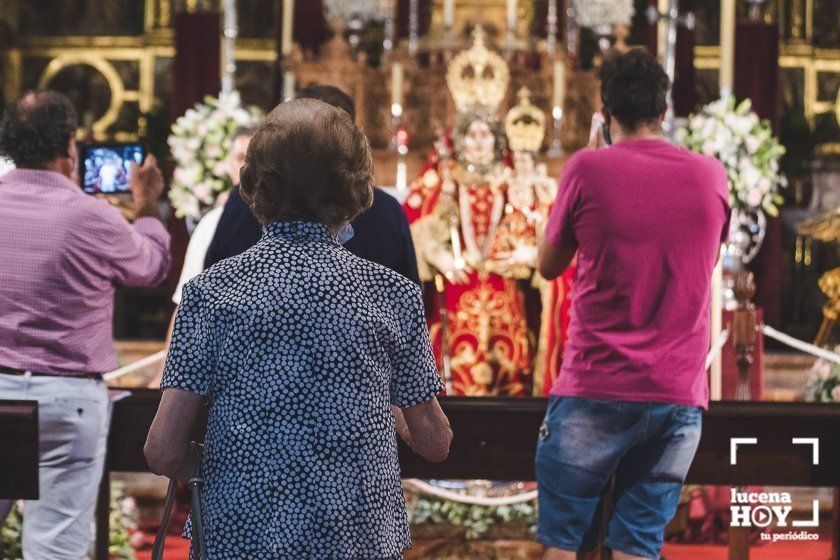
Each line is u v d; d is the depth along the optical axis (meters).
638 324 3.46
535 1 9.82
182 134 6.83
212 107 7.93
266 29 10.94
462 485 6.53
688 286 3.47
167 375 2.37
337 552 2.29
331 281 2.40
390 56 8.40
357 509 2.32
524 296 7.11
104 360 3.92
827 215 8.16
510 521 6.54
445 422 2.55
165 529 2.60
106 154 4.39
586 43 10.23
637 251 3.45
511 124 7.14
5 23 11.13
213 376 2.37
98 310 3.87
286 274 2.39
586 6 8.84
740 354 6.14
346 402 2.35
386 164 7.80
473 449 4.04
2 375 3.74
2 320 3.74
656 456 3.53
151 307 10.80
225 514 2.30
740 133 6.79
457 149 6.96
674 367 3.46
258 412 2.32
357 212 2.52
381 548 2.35
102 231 3.82
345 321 2.38
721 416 4.04
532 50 8.59
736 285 6.18
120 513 5.84
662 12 7.84
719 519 6.64
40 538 3.82
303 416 2.32
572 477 3.54
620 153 3.53
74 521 3.85
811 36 11.02
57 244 3.76
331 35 9.77
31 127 3.81
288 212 2.47
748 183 6.75
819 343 7.27
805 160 10.53
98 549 4.32
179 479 2.47
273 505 2.29
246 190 2.50
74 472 3.83
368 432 2.36
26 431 3.38
